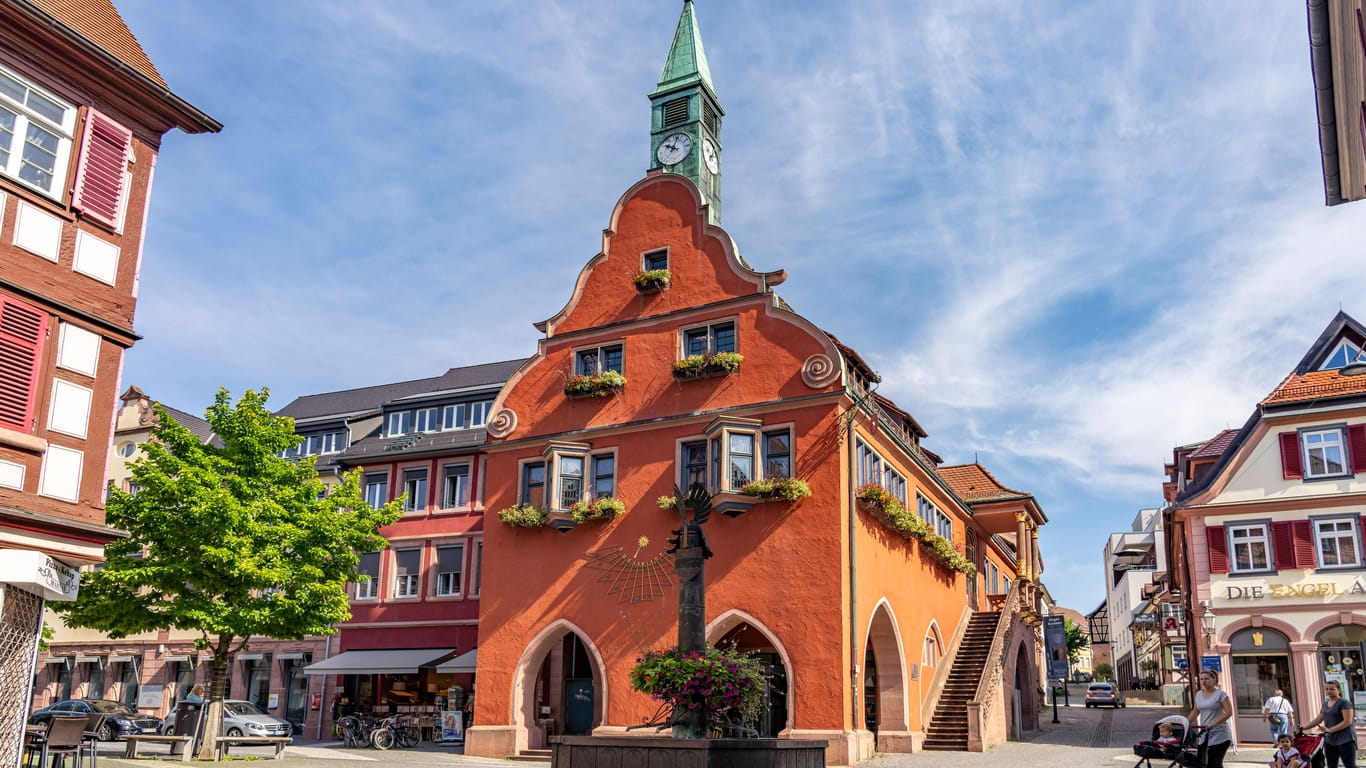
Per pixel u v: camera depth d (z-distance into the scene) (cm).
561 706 3080
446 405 3950
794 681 2417
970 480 4066
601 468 2848
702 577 1565
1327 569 2817
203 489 2316
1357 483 2839
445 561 3619
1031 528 3931
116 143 1702
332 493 2662
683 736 1473
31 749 1603
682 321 2848
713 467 2603
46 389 1545
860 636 2486
